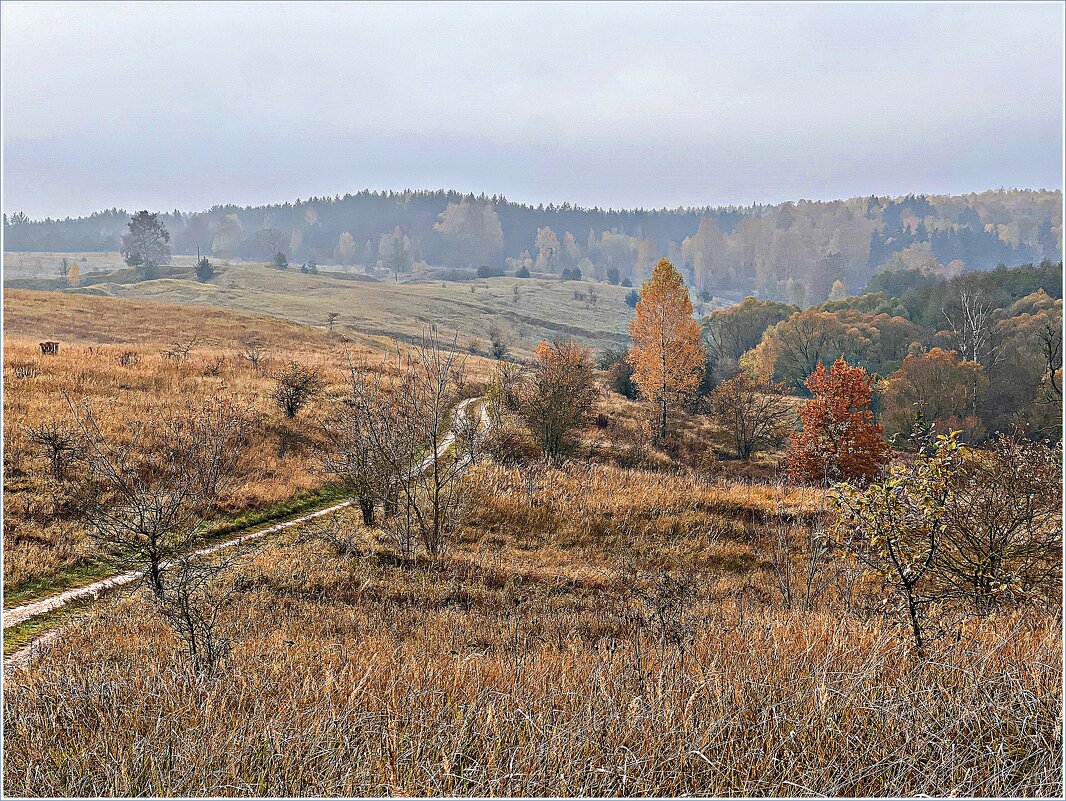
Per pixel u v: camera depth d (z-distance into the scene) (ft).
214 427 66.18
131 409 78.95
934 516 21.65
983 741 15.93
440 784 15.30
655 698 18.11
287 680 22.75
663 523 60.95
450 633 32.48
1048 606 26.45
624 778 14.70
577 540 57.67
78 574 43.55
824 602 38.04
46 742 18.33
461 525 57.77
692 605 36.83
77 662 26.68
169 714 19.15
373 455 55.26
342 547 49.70
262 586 40.32
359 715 18.29
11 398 74.13
